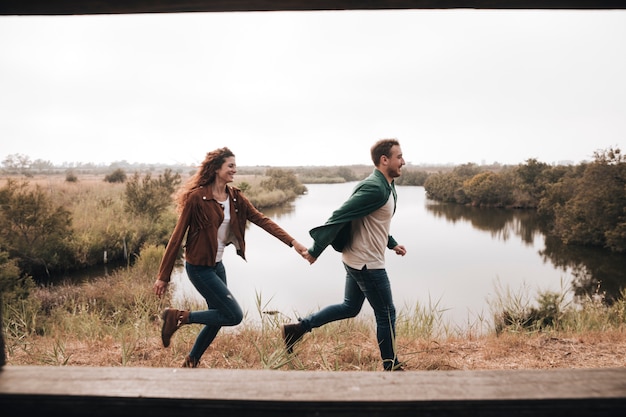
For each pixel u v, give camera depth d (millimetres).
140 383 1026
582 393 979
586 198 19625
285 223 22891
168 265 2625
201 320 2645
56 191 17797
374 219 2779
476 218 30562
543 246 19172
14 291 6199
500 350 3586
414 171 89188
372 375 1087
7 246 10164
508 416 962
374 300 2844
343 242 2887
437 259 15227
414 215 32438
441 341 3975
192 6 898
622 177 18891
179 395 970
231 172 2723
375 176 2812
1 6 905
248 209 2885
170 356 3367
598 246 19328
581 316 5582
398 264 14125
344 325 4410
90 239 12062
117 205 16406
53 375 1060
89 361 3268
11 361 3307
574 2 900
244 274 11703
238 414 968
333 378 1070
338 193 52062
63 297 7191
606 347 3719
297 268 12617
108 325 4598
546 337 4035
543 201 26125
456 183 46938
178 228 2617
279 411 962
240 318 2697
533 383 1032
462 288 10625
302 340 3449
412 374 1092
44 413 976
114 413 973
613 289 11234
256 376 1077
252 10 919
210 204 2650
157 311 5262
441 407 956
